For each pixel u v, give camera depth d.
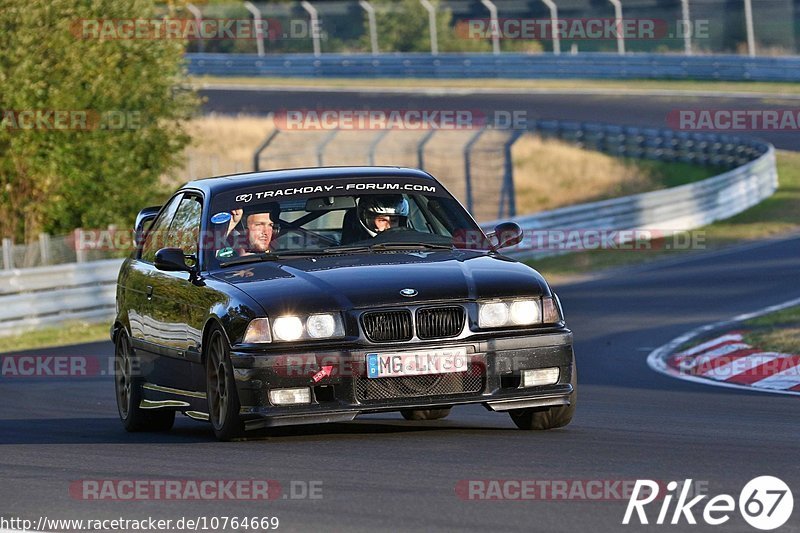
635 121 118.12
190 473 18.59
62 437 25.20
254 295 21.28
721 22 141.00
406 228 24.05
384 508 15.60
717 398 30.00
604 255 74.38
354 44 160.38
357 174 24.95
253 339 20.77
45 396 35.31
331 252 23.20
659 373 36.06
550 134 116.31
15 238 72.12
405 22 158.00
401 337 20.86
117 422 28.84
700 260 69.12
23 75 66.81
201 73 161.38
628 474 17.50
